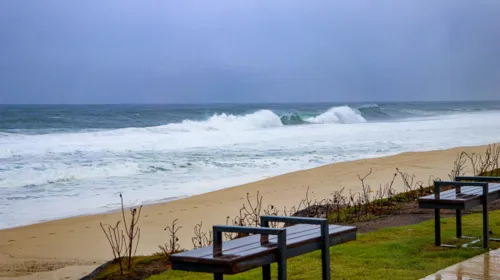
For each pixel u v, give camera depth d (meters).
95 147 25.59
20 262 8.79
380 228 9.42
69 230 10.97
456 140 28.95
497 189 7.74
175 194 14.62
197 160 21.55
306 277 6.37
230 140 29.95
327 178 16.31
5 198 14.34
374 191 14.05
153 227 10.98
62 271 8.16
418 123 46.25
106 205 13.34
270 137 31.77
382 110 72.50
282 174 17.62
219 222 11.26
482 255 6.89
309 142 28.77
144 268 7.60
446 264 6.61
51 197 14.48
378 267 6.67
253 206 12.63
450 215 10.28
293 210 11.97
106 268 7.82
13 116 55.03
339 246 7.96
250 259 4.22
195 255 4.22
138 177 17.64
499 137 30.52
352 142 28.56
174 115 63.72
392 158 20.48
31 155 22.67
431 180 15.34
